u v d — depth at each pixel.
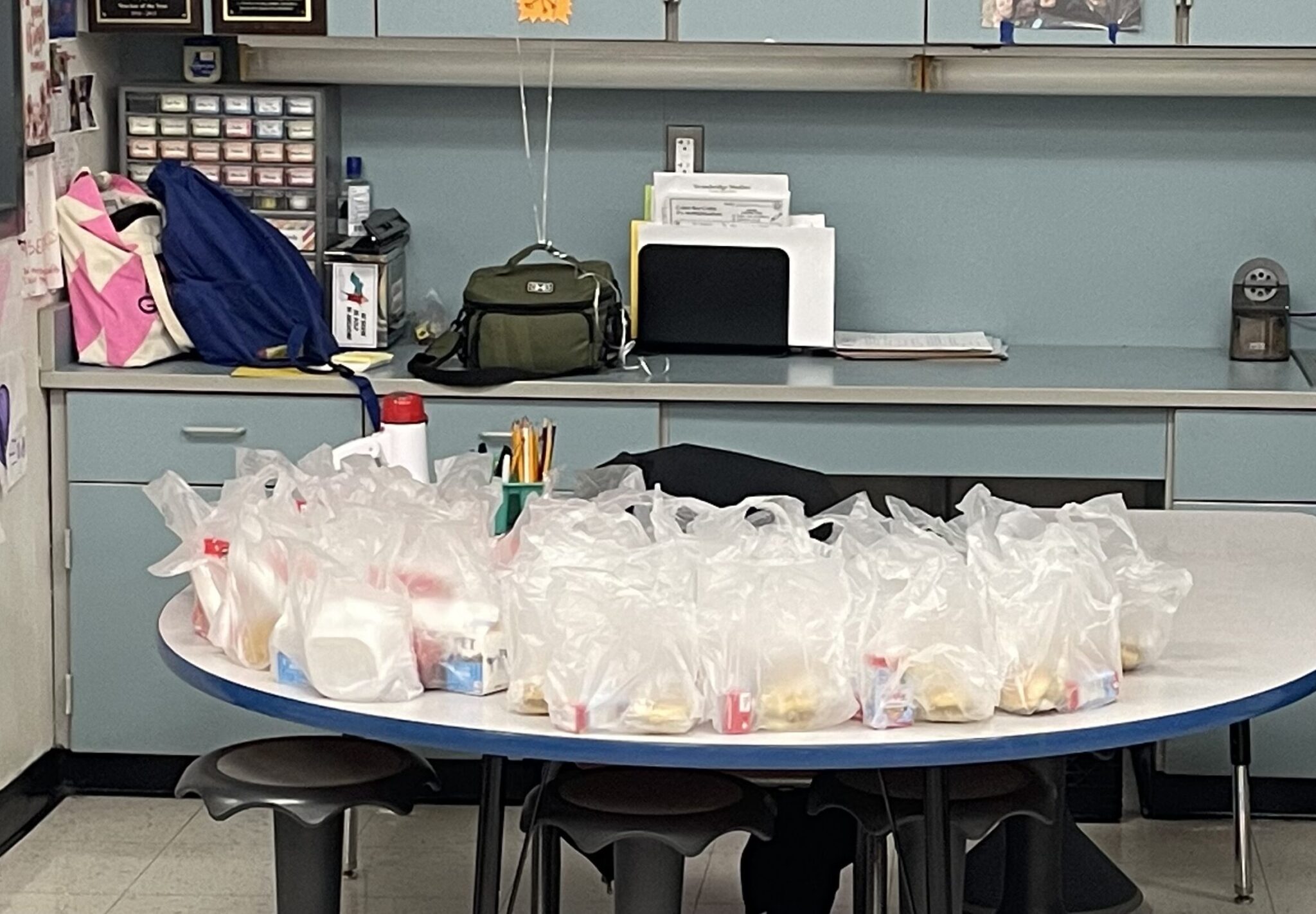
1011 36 4.12
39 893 3.70
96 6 4.17
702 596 2.20
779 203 4.34
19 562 3.95
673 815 2.35
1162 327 4.55
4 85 3.46
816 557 2.24
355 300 4.28
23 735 4.01
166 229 4.11
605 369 4.15
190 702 4.14
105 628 4.12
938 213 4.53
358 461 2.63
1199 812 4.09
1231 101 4.45
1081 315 4.55
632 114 4.51
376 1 4.15
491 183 4.55
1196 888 3.72
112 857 3.88
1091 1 4.11
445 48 4.20
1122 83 4.29
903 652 2.21
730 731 2.17
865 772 2.56
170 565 2.54
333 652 2.29
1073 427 3.98
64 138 4.11
